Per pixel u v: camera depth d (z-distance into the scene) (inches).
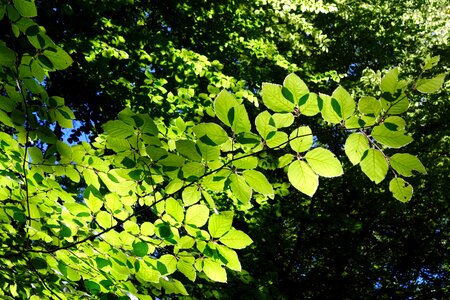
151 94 202.8
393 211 365.1
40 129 62.7
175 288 70.9
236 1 298.0
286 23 359.3
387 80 45.8
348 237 361.1
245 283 184.5
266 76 306.7
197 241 61.4
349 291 332.2
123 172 64.1
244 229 273.3
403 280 369.1
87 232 72.2
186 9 282.8
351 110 46.9
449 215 373.1
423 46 414.3
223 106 48.6
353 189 369.4
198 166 54.3
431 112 362.9
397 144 47.1
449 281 357.7
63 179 100.3
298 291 330.0
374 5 449.7
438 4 455.5
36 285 77.2
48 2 191.6
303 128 48.4
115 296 69.2
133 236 67.2
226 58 307.4
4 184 76.0
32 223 75.6
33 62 55.5
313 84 400.5
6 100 58.9
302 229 350.9
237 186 54.6
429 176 336.5
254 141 50.1
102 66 200.5
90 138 255.6
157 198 71.0
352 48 461.4
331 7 306.2
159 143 56.7
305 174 50.4
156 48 220.4
